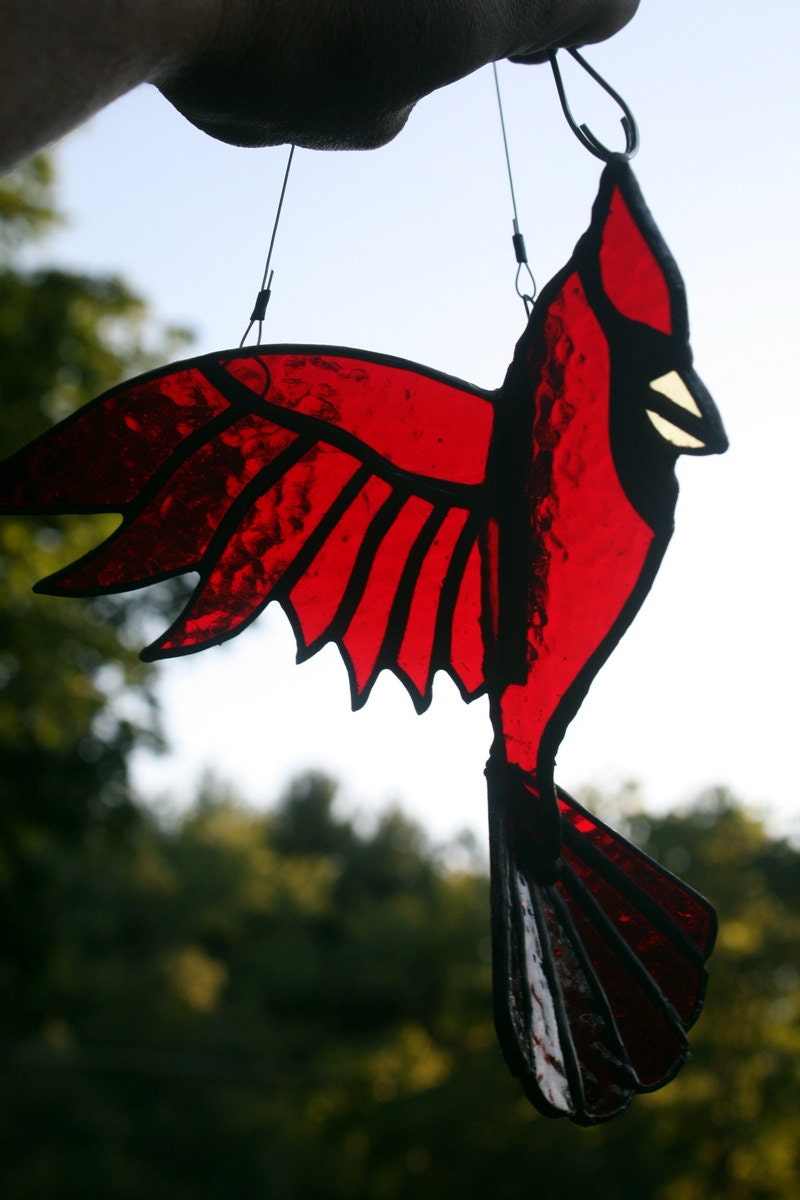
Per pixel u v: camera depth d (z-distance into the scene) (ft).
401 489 2.57
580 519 2.53
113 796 15.05
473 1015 14.62
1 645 12.27
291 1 2.41
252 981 40.06
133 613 13.99
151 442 2.53
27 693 12.88
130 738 14.53
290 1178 23.59
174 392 2.53
